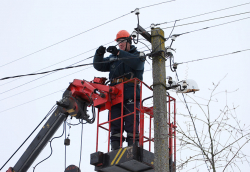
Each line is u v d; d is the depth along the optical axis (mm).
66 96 14836
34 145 16109
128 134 13789
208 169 11562
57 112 15648
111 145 13945
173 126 13953
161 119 12484
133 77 14383
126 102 14164
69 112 14781
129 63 13867
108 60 15031
